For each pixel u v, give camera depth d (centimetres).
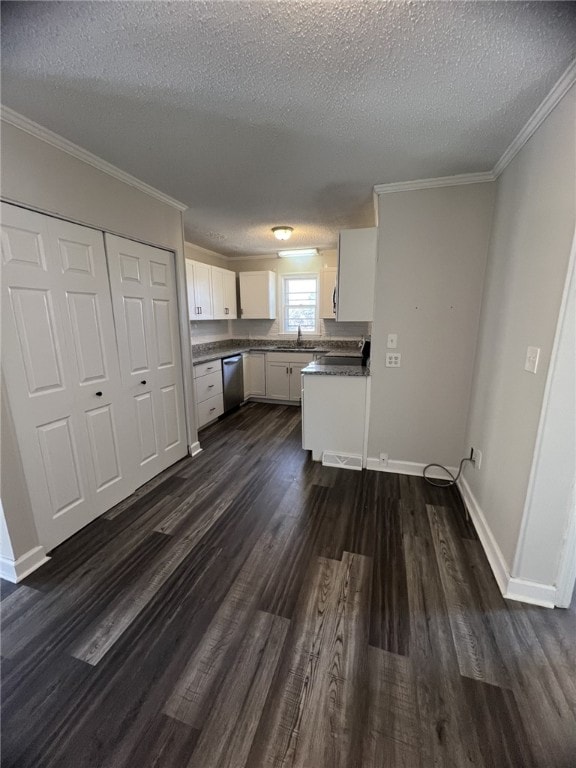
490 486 194
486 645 135
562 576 148
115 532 208
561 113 133
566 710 113
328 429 295
